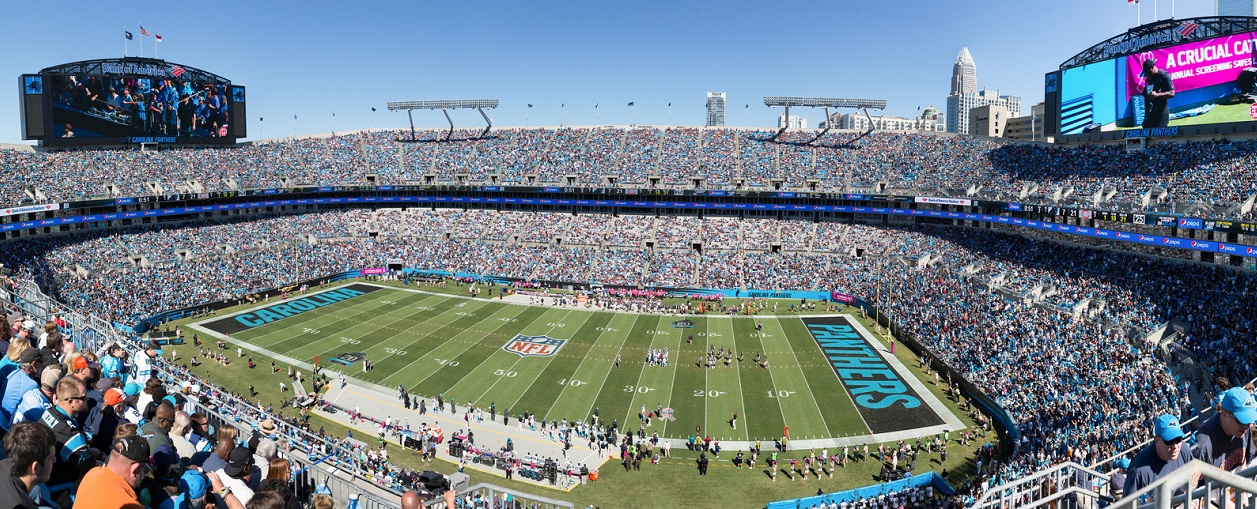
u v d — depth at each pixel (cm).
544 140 11019
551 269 8750
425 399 4891
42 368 1224
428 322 6944
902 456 3962
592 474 3762
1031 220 6725
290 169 10025
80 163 8494
